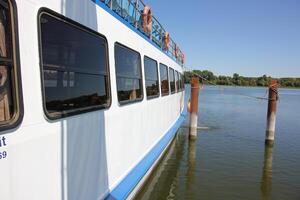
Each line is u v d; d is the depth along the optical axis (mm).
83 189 4453
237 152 14711
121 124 6125
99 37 5090
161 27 11828
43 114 3385
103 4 5297
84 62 4477
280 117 29375
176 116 16484
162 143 10453
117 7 6535
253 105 43781
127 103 6508
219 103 47344
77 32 4273
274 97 16047
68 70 3982
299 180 11023
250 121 25750
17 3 3014
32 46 3229
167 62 12930
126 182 6184
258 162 13125
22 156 3035
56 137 3664
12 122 2906
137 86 7617
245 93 81188
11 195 2879
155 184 10383
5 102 2861
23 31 3098
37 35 3311
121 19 6305
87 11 4617
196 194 9609
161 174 11367
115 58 5840
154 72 9852
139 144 7770
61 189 3811
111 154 5590
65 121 3871
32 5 3236
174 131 13328
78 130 4254
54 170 3639
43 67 3428
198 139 17531
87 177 4586
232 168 12234
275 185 10516
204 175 11328
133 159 7188
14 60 2975
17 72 2996
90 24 4715
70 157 4027
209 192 9789
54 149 3623
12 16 2961
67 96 3980
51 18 3615
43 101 3381
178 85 17797
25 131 3080
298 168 12391
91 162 4719
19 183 2990
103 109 5168
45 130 3430
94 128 4809
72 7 4121
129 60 6852
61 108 3834
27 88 3131
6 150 2812
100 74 5086
